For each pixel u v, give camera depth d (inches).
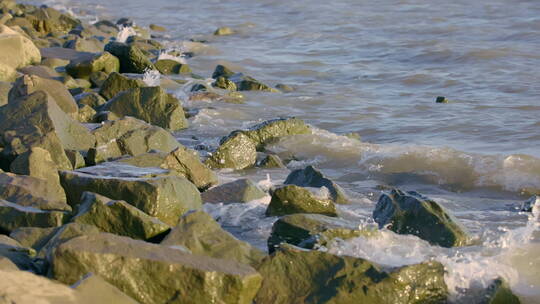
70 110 522.9
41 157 366.0
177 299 238.5
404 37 1157.1
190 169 411.2
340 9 1528.1
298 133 545.0
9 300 205.3
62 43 971.3
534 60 929.5
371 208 383.6
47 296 212.5
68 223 279.9
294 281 262.1
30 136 400.5
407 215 333.1
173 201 330.0
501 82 802.8
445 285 266.4
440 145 545.3
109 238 247.9
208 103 681.0
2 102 512.4
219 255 267.6
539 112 647.8
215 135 565.3
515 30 1171.3
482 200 425.1
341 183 466.3
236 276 238.8
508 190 449.1
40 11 1168.2
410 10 1460.4
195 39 1219.2
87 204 296.8
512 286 284.0
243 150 484.4
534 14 1328.7
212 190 386.3
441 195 443.5
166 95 577.6
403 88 796.0
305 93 761.6
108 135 450.0
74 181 346.6
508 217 378.0
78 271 235.8
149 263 239.1
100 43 1007.0
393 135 585.3
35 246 281.4
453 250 311.6
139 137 447.5
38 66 691.4
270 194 395.9
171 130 565.3
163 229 289.6
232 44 1159.6
